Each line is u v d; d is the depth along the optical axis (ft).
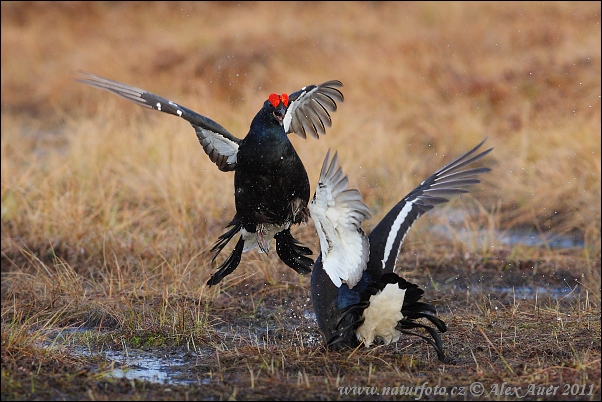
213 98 76.64
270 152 27.94
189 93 80.59
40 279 37.99
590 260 43.75
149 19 101.71
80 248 43.16
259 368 27.09
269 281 39.17
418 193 29.04
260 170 28.14
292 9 99.71
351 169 55.83
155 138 58.29
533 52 78.23
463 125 66.08
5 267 42.11
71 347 30.50
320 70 80.38
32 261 40.75
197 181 51.03
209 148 29.40
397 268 42.70
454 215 51.98
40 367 26.12
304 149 56.54
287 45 85.81
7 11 106.93
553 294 38.96
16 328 29.76
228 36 88.79
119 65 88.69
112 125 62.34
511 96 71.15
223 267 30.94
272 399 23.76
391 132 64.39
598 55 74.64
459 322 32.65
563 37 81.20
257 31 89.35
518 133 62.54
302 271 30.86
